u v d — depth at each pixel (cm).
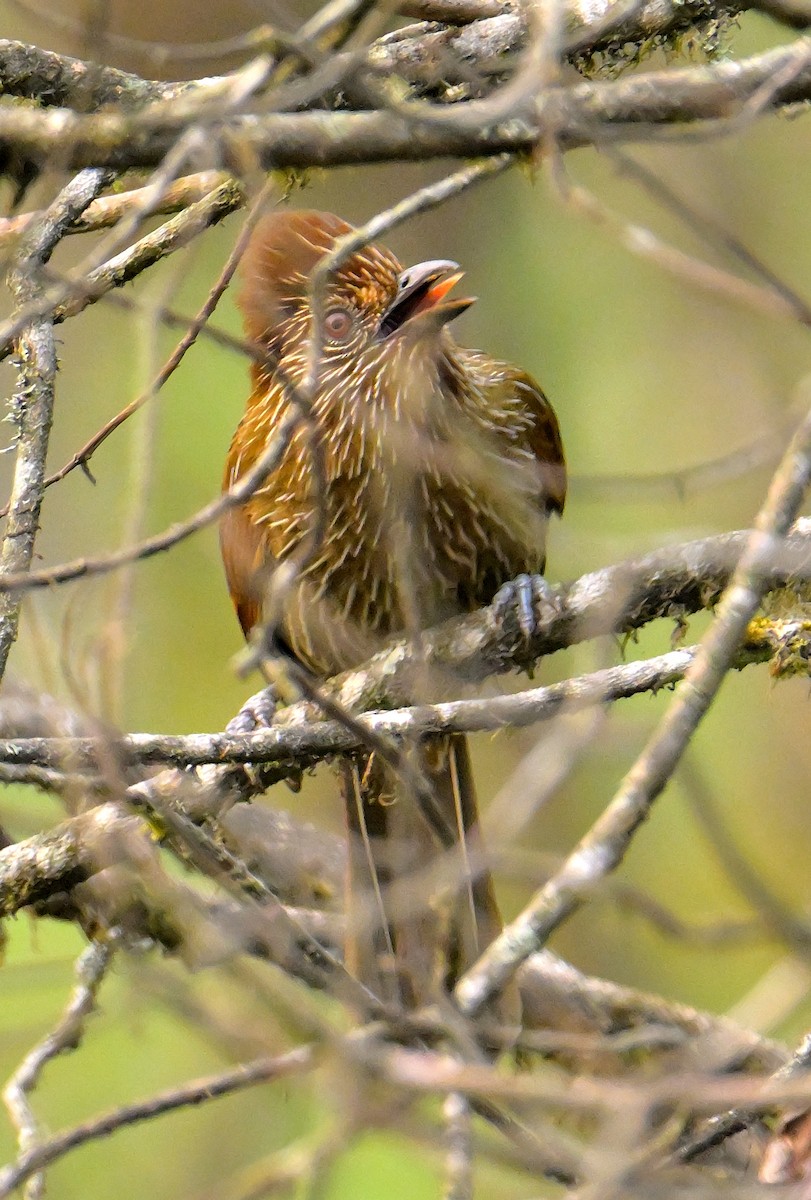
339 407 1012
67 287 641
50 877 809
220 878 708
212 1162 1209
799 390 732
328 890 1007
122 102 795
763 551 607
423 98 820
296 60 613
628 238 620
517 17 809
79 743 752
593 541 888
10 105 804
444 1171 650
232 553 1086
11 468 1378
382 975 836
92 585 742
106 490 1530
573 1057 900
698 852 1381
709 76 642
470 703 804
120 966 828
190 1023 741
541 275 1540
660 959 1227
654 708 1207
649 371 1505
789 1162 751
